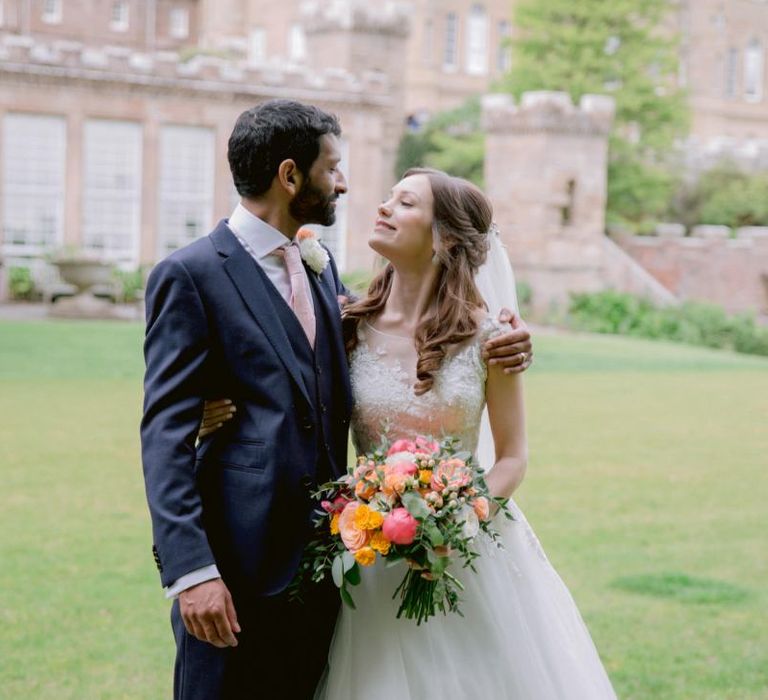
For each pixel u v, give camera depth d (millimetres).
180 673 3158
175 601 3277
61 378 15609
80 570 7008
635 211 34156
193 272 3104
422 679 3217
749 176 38500
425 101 53344
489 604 3359
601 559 7465
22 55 28531
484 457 3674
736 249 33719
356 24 37938
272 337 3117
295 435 3098
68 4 49750
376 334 3436
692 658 5496
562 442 12023
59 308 23766
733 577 7113
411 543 2990
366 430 3387
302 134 3152
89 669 5297
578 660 3541
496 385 3371
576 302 28000
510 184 29781
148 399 3041
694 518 8750
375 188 33031
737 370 19500
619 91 33375
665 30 57344
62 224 29516
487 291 3652
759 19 61094
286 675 3156
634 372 18688
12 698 4895
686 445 11992
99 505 8773
